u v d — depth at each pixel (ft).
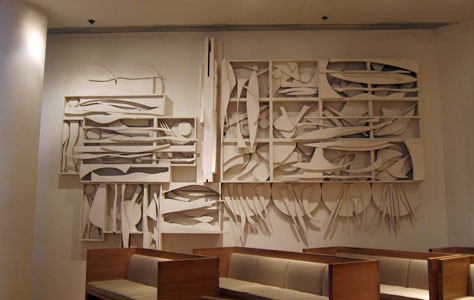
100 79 22.24
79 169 21.50
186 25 22.09
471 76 20.35
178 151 21.20
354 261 13.99
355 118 20.94
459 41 20.95
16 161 18.35
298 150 21.13
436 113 21.30
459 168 20.35
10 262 17.75
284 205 20.84
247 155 21.22
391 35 21.98
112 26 22.09
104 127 21.48
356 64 21.67
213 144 21.02
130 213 20.98
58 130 22.16
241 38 22.35
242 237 20.77
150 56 22.54
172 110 22.00
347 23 21.72
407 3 19.58
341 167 20.52
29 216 18.66
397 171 20.52
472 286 15.15
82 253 21.21
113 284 17.72
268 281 17.02
